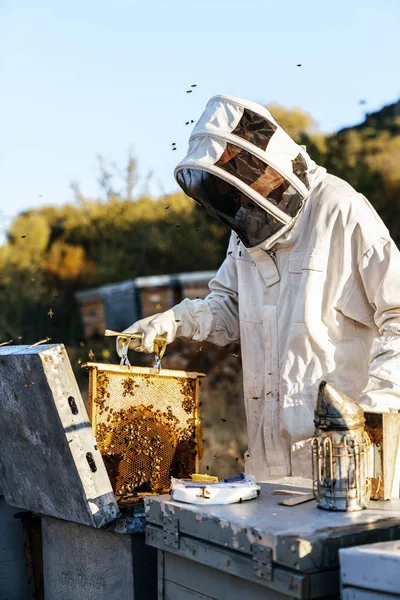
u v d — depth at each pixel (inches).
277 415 119.6
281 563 74.3
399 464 98.3
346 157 427.8
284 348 118.6
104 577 103.1
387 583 68.1
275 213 111.7
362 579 69.7
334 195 115.6
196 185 112.8
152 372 114.1
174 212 550.0
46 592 115.6
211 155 108.7
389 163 414.3
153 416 115.2
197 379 119.0
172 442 116.7
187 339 132.6
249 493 90.5
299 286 116.3
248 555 78.5
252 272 125.0
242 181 108.3
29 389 100.3
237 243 129.1
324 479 85.7
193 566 87.6
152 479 114.9
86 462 98.3
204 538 83.7
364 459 86.6
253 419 125.1
